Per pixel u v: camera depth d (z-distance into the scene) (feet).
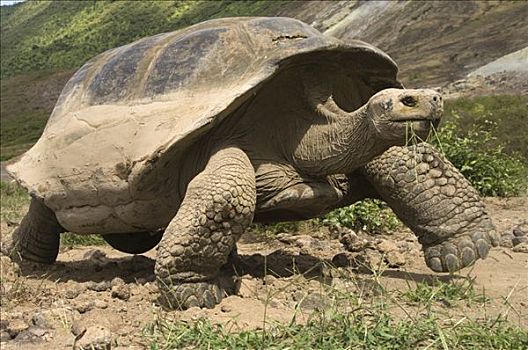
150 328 10.23
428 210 13.15
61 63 353.10
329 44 12.34
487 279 13.09
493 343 8.76
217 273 12.31
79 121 14.69
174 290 11.72
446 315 10.16
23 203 35.45
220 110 11.82
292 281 11.92
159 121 12.96
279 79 12.83
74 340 10.00
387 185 13.50
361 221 21.01
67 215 14.87
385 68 13.67
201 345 9.30
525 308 10.96
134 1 410.52
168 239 11.80
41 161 15.35
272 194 12.90
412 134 10.80
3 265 15.89
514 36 84.48
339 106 13.89
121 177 13.29
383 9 134.00
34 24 487.20
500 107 37.91
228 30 13.80
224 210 11.68
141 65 14.55
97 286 13.74
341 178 14.10
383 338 8.90
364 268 14.34
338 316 9.55
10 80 255.70
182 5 359.46
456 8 115.55
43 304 12.77
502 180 27.12
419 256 16.05
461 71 74.08
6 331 10.79
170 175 13.25
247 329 9.99
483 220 13.09
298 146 12.99
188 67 13.47
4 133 175.63
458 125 34.53
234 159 12.27
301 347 8.78
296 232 21.58
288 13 179.73
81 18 429.38
